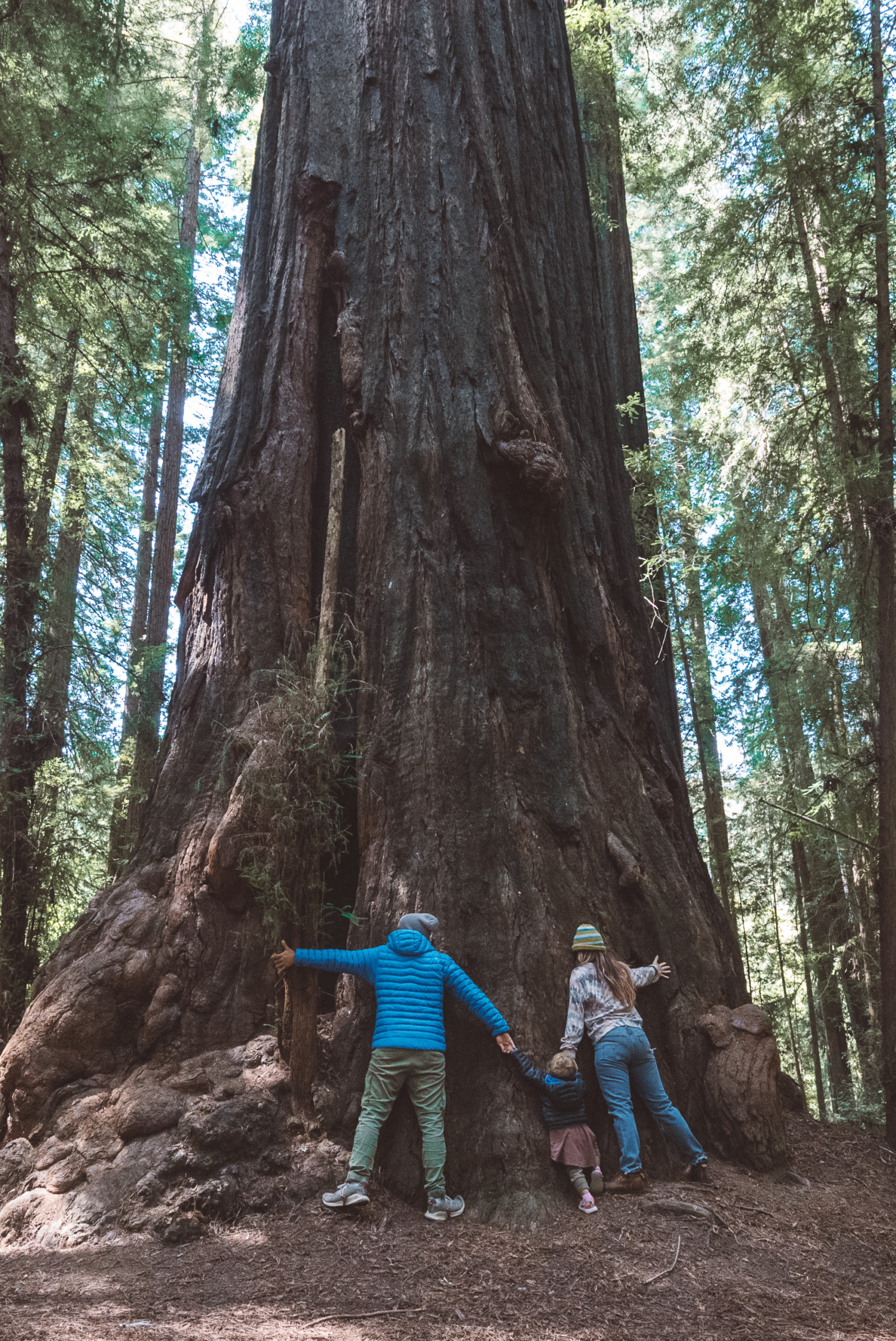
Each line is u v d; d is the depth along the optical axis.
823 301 8.22
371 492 5.95
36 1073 4.68
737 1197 4.41
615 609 6.59
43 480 9.02
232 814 5.05
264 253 7.04
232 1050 4.77
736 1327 3.16
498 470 5.90
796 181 7.16
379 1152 4.44
